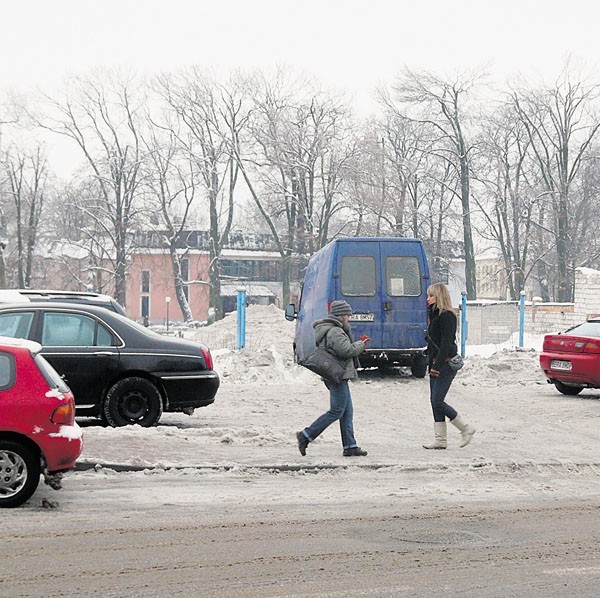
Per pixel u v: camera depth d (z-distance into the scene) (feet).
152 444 49.73
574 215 293.23
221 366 103.30
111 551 29.14
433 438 56.54
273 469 44.39
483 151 283.18
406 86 276.82
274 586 25.55
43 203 324.80
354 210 272.10
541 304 179.73
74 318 56.59
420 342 94.63
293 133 275.18
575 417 68.44
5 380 35.65
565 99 280.31
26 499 35.63
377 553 29.30
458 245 299.17
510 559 28.81
